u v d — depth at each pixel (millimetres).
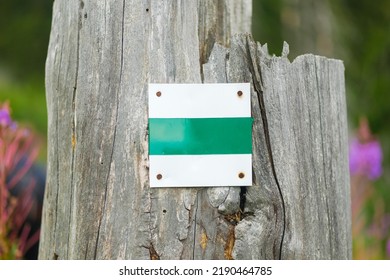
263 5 8836
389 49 9078
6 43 10945
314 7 8906
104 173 2225
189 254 2193
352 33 9242
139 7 2223
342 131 2369
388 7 9734
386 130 8180
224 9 2305
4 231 3287
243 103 2201
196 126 2188
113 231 2213
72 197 2287
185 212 2191
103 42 2238
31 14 11102
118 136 2213
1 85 9789
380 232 4805
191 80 2203
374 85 8531
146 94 2195
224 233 2201
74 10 2316
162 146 2180
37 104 9234
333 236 2320
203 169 2188
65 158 2326
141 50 2209
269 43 8828
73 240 2271
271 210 2230
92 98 2244
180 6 2225
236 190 2205
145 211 2191
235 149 2199
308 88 2281
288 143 2248
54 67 2383
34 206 3992
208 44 2266
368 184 4918
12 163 3469
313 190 2279
